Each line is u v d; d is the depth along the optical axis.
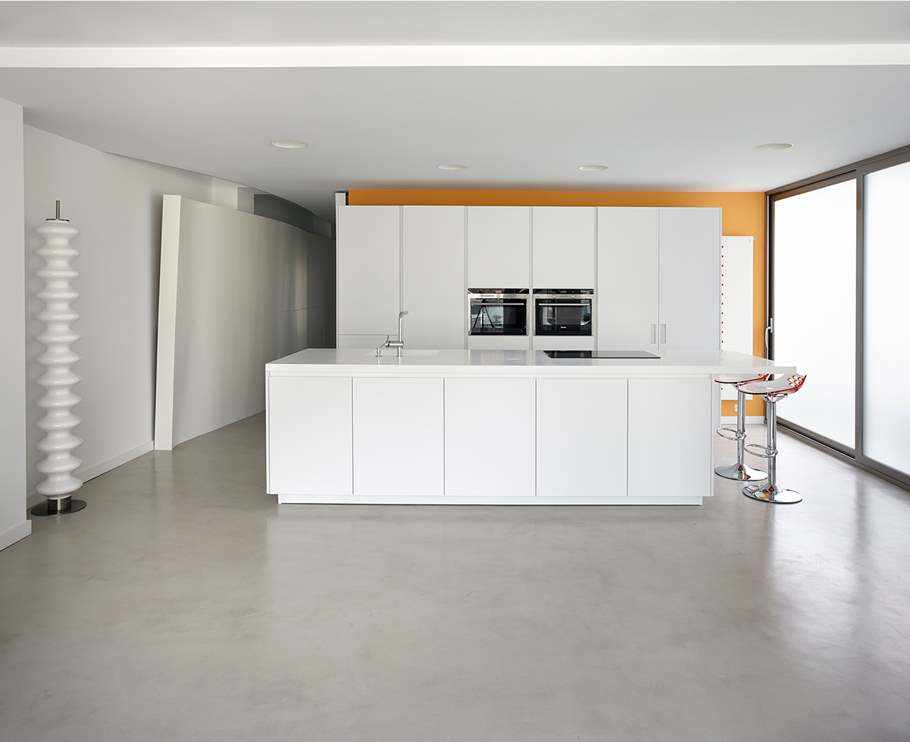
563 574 3.83
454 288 7.38
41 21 3.32
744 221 7.89
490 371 4.91
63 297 4.73
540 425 4.93
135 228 6.51
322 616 3.33
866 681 2.76
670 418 4.93
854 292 6.62
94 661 2.91
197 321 7.36
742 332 7.93
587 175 6.80
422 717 2.52
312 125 4.88
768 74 3.75
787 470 6.04
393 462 4.96
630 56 3.61
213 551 4.17
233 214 8.09
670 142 5.37
